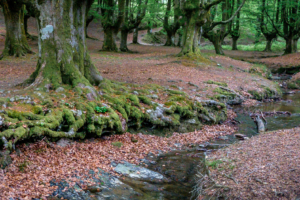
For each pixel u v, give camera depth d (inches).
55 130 299.1
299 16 1202.6
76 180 239.0
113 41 1194.6
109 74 647.1
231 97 590.6
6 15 843.4
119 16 1136.2
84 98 356.5
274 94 705.6
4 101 290.7
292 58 1103.6
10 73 593.6
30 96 318.0
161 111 413.1
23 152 262.4
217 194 210.1
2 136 239.1
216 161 261.1
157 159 316.2
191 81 644.7
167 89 510.9
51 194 215.0
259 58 1272.1
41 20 371.9
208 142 385.7
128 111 377.1
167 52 1238.3
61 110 312.7
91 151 303.6
